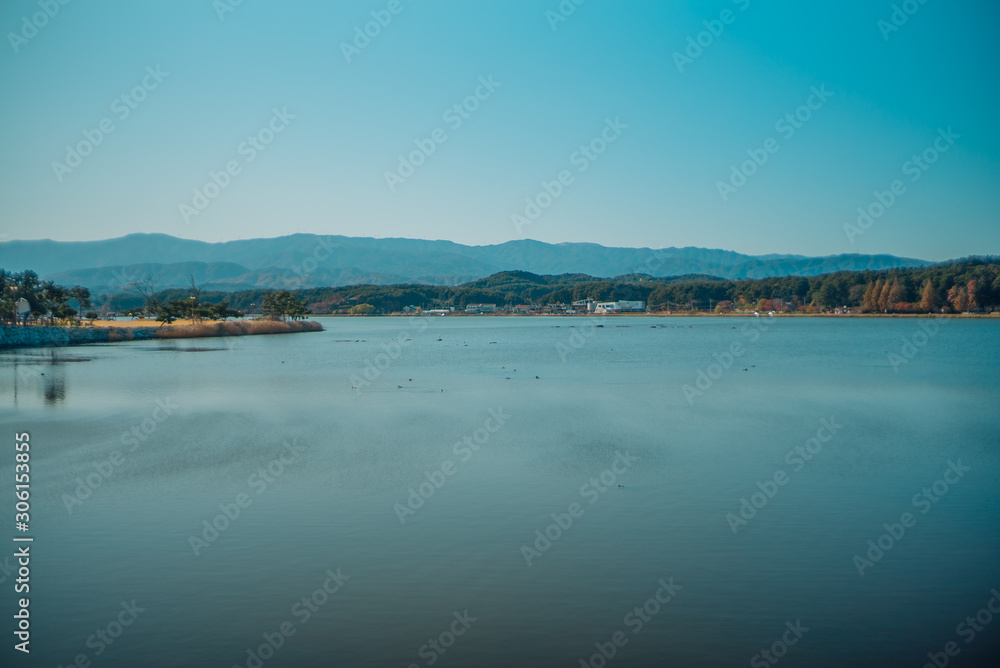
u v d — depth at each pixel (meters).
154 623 15.38
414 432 37.56
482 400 51.12
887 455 31.77
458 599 16.56
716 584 17.38
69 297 145.12
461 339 157.75
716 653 14.15
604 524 21.83
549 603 16.34
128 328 141.12
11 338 111.88
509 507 23.61
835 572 18.12
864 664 13.76
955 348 110.88
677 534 20.95
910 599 16.58
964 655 14.05
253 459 30.77
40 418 42.16
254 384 62.00
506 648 14.34
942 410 45.72
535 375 71.31
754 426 39.47
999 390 56.62
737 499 24.61
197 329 152.38
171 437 36.00
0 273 135.50
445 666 13.64
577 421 41.34
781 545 20.03
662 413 44.59
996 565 18.61
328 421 41.31
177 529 21.34
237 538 20.52
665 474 28.11
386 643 14.55
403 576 17.83
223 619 15.59
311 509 23.34
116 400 50.47
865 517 22.64
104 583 17.42
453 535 20.81
